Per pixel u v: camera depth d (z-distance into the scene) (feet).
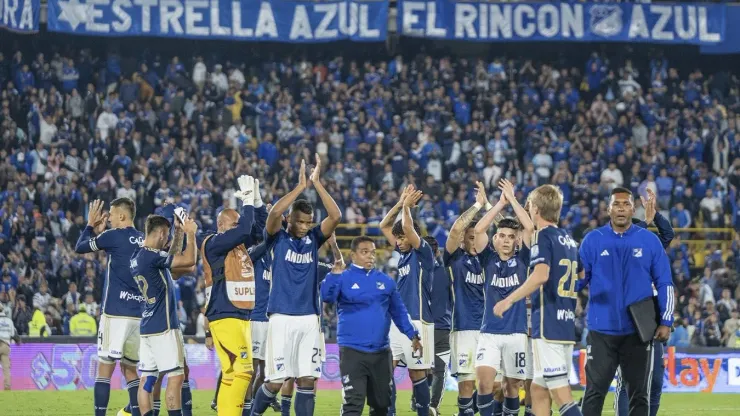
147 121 115.24
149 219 45.42
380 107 120.37
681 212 112.68
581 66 130.72
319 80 123.75
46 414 61.05
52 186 105.40
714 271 103.71
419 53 127.65
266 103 120.16
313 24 119.44
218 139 115.03
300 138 116.67
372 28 119.65
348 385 42.16
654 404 44.91
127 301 49.24
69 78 119.03
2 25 109.91
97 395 49.24
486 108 122.42
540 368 39.68
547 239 39.47
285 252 43.52
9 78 118.21
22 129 113.39
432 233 106.83
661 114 123.75
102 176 109.91
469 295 49.37
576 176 115.44
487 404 46.01
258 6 118.52
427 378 55.98
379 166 113.29
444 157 115.85
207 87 120.26
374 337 42.39
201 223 104.22
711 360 86.17
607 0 122.72
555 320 39.50
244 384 43.14
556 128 121.49
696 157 120.16
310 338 43.32
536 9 121.19
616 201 39.93
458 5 120.78
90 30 114.73
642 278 39.68
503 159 115.75
